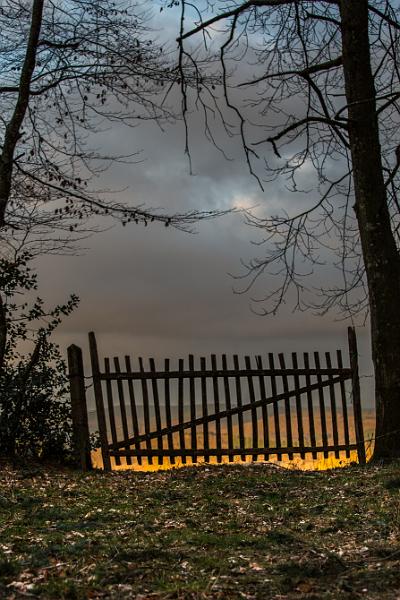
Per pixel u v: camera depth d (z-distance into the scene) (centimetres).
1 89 1261
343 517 713
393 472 949
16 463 1202
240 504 827
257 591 462
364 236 1200
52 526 686
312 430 1225
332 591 457
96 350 1234
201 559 541
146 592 462
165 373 1230
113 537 626
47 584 469
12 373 1297
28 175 1259
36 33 1168
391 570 496
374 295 1187
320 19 1273
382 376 1169
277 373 1228
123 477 1089
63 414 1305
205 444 1225
